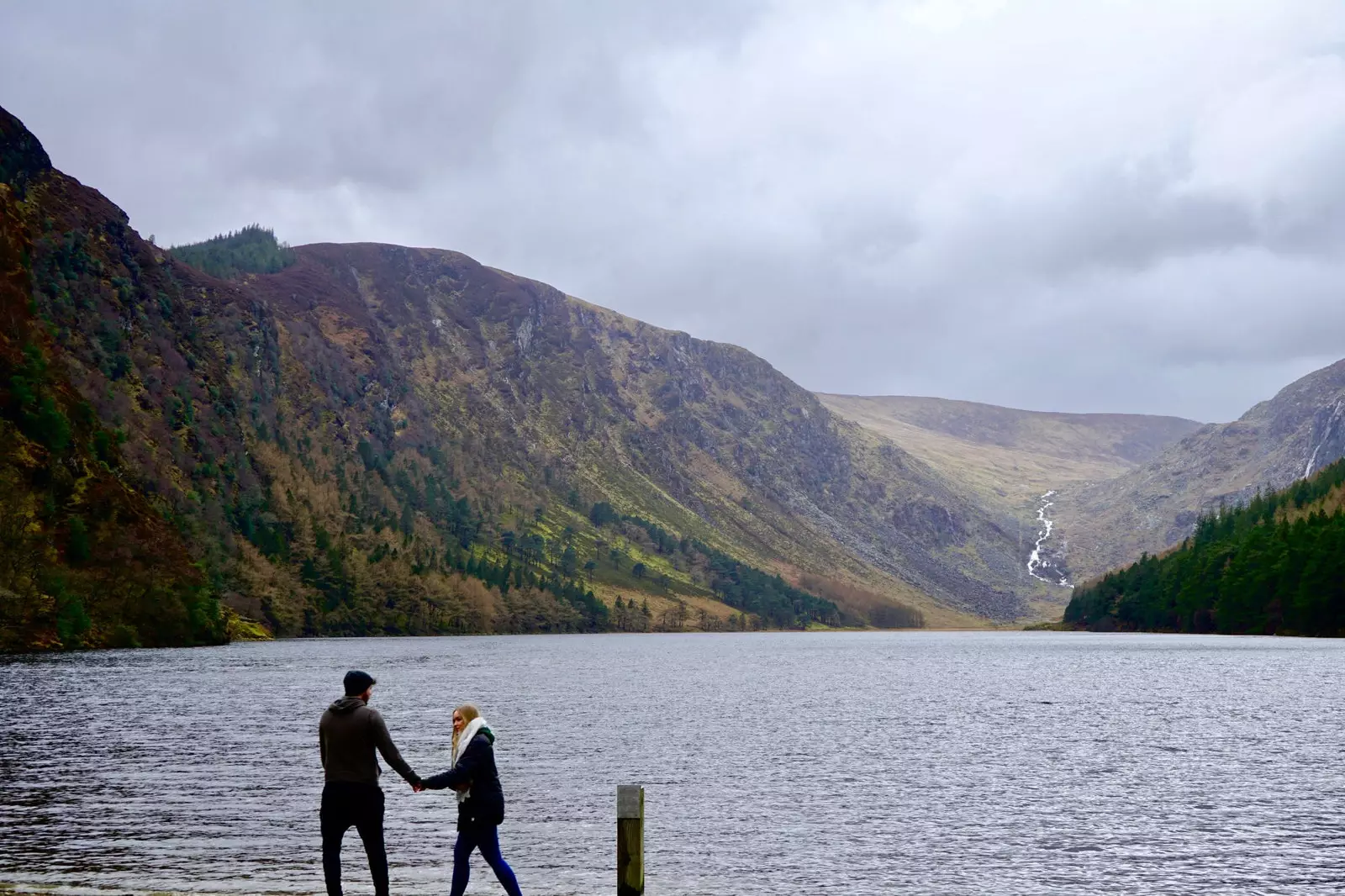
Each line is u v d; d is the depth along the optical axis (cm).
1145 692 9694
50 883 2870
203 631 18562
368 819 2317
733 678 12600
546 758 5475
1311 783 4703
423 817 3969
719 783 4700
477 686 10838
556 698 9288
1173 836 3638
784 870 3186
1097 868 3209
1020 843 3534
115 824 3675
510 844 3500
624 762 5328
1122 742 6119
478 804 2391
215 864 3128
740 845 3512
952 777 4866
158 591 17412
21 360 17962
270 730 6338
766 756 5547
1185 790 4522
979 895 2922
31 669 11231
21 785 4425
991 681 11806
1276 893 2952
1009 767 5169
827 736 6450
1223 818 3944
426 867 3170
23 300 19975
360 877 3031
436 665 15100
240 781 4544
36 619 14688
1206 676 11581
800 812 4059
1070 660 16362
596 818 3919
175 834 3525
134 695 8475
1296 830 3725
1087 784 4678
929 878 3094
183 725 6538
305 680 10475
